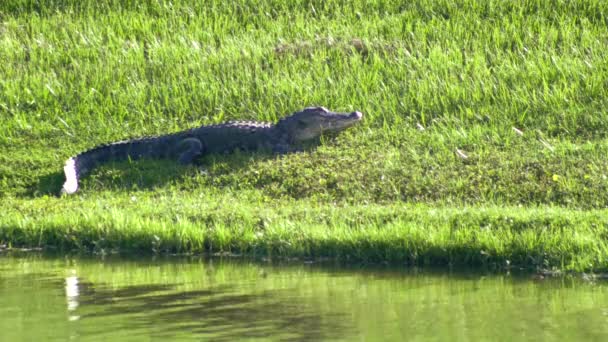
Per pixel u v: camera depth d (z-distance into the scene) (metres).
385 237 25.17
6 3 50.06
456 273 23.52
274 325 18.53
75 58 43.72
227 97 39.47
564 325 18.20
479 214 26.52
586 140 34.00
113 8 49.59
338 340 17.42
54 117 38.88
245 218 28.06
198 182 32.91
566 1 46.53
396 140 35.00
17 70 42.91
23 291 22.00
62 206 30.81
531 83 38.44
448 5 46.94
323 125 35.22
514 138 34.22
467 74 39.84
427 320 18.77
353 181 31.66
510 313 19.23
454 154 33.16
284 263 25.12
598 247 23.92
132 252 27.11
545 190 29.80
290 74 41.09
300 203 30.25
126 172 33.97
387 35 44.50
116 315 19.56
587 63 39.12
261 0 49.16
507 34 43.38
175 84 40.25
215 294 21.38
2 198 32.91
